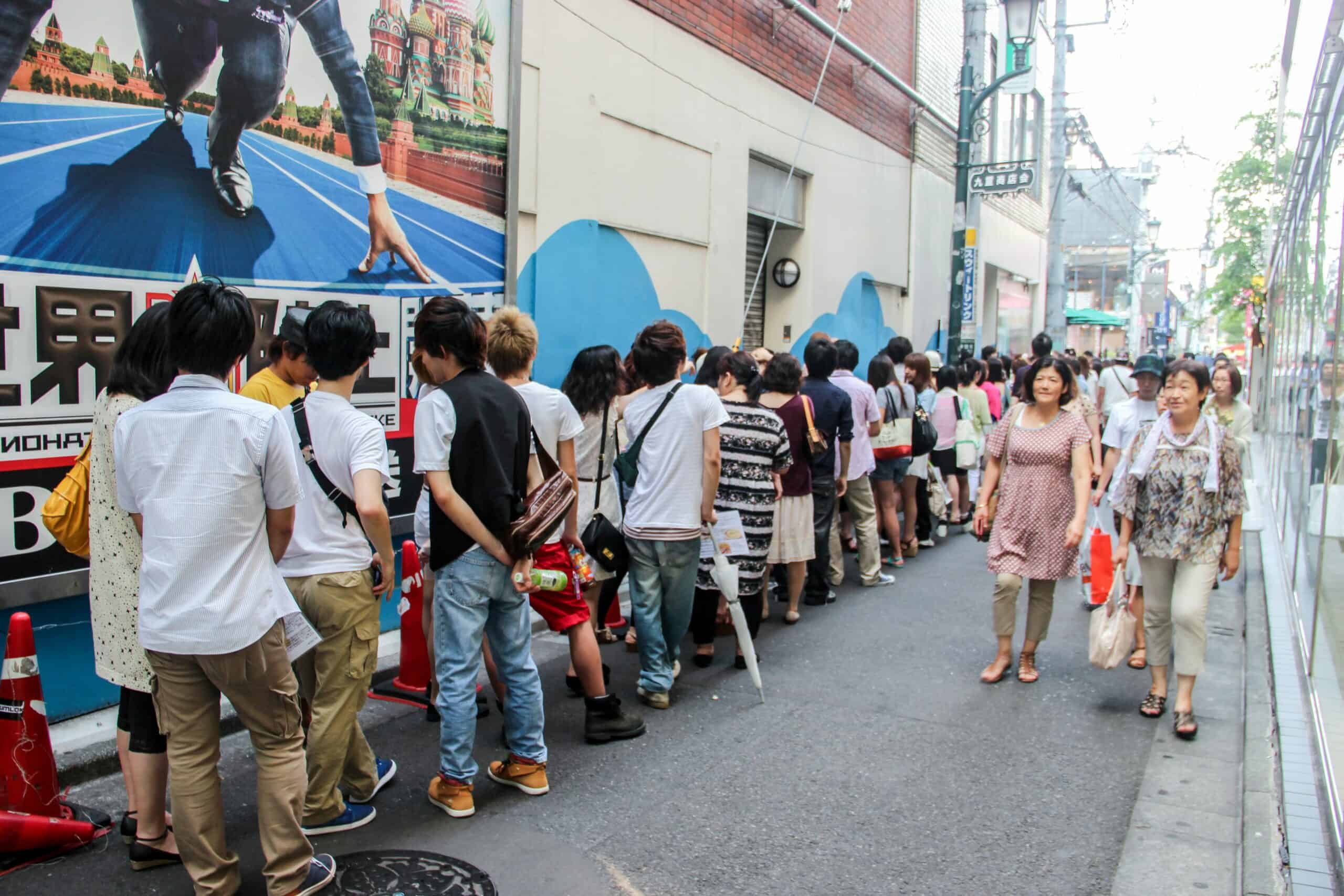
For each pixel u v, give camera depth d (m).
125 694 3.43
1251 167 25.02
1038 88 23.16
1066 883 3.44
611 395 5.44
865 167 13.32
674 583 5.02
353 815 3.74
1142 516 5.02
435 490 3.65
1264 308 18.77
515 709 4.01
